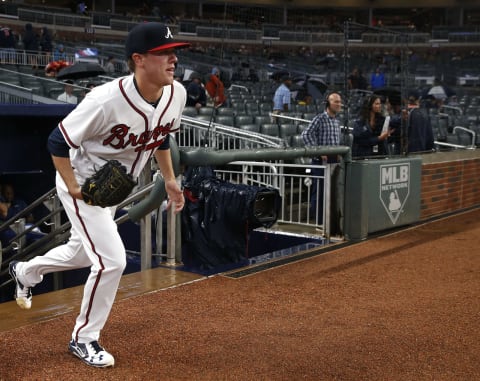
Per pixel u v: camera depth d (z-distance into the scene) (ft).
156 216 15.66
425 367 9.12
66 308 11.48
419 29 119.03
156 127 8.76
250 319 11.26
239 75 72.08
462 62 86.89
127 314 11.39
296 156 17.03
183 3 118.42
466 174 27.14
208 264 16.07
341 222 19.25
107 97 8.13
